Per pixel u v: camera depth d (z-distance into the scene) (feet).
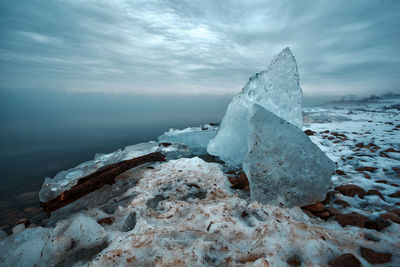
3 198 11.68
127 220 7.70
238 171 13.35
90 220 6.89
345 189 9.38
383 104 86.48
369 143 18.30
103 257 5.31
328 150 17.28
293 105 13.23
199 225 6.71
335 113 52.06
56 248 5.92
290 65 13.26
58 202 9.22
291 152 8.74
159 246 5.61
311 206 8.17
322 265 4.78
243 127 14.08
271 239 5.70
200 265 4.93
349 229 6.20
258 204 7.97
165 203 8.83
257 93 13.71
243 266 4.91
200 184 10.73
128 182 11.39
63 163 19.21
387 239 5.80
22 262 5.83
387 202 8.52
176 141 21.97
